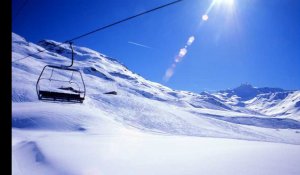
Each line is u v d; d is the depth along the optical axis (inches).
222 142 592.1
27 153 427.5
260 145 495.5
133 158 326.3
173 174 236.4
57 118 1127.6
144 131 1743.4
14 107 1338.6
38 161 345.1
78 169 276.4
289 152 354.3
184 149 420.2
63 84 3474.4
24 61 4192.9
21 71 2928.2
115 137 737.6
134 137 789.2
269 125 6053.2
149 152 380.2
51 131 987.3
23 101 1641.2
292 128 6048.2
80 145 458.6
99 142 525.3
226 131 2888.8
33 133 890.7
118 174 247.1
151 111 2485.2
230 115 6387.8
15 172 314.7
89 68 7352.4
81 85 4217.5
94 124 1131.3
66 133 934.4
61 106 1439.5
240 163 267.0
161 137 867.4
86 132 964.0
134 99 2748.5
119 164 289.4
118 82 7701.8
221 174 225.0
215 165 263.4
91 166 285.0
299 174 211.2
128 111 2321.6
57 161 318.7
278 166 243.9
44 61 5856.3
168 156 338.6
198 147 453.4
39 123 1061.8
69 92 797.2
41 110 1231.5
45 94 738.8
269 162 266.2
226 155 332.2
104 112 2066.9
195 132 2180.1
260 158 295.9
